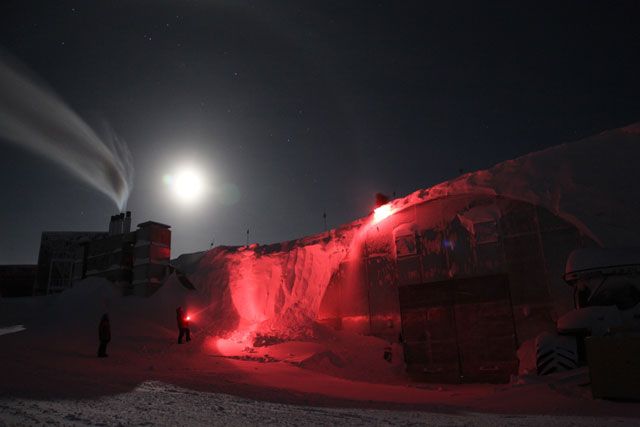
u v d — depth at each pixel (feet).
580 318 39.70
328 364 54.60
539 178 57.47
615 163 54.29
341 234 75.46
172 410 22.11
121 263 80.23
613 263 41.19
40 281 110.22
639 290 40.14
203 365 46.55
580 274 42.78
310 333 66.08
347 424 19.54
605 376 28.30
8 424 16.30
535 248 55.57
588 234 51.78
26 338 56.75
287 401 27.55
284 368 48.83
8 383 28.07
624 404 26.73
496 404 29.40
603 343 28.78
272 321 72.18
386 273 68.28
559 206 53.93
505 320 53.47
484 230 59.62
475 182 61.77
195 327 69.77
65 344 53.88
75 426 16.72
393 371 58.03
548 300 53.31
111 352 50.72
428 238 64.64
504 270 56.90
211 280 80.64
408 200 67.87
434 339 56.59
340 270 73.05
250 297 76.38
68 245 113.29
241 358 54.08
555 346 39.58
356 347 62.90
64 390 26.78
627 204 50.65
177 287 78.13
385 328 66.59
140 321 69.00
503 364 52.19
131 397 25.88
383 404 28.25
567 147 58.95
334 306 71.92
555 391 32.35
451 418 22.24
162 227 81.87
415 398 33.71
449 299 56.95
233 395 28.94
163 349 56.59
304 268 76.33
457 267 60.90
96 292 76.69
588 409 25.86
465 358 54.29
